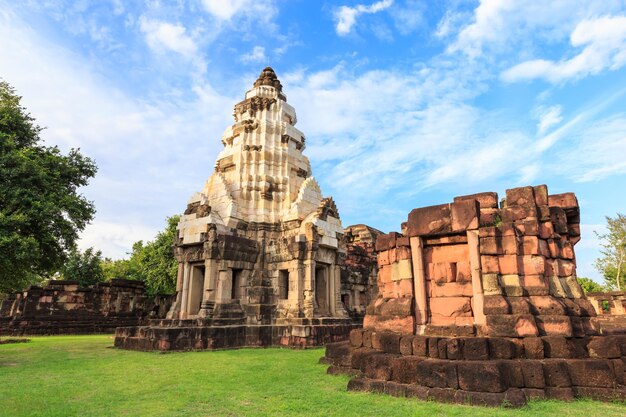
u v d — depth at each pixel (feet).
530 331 32.37
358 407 27.81
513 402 27.20
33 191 64.85
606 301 122.01
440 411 26.40
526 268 36.27
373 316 42.83
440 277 39.63
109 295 128.67
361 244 123.85
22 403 29.32
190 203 84.38
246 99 102.53
